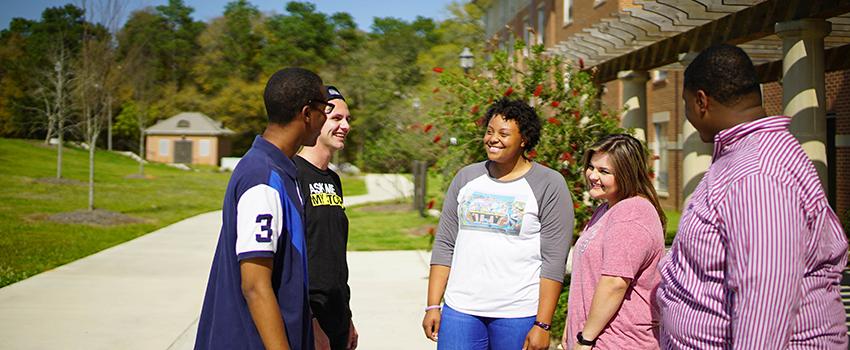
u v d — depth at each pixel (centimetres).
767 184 191
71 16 2450
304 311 238
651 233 286
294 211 237
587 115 650
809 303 199
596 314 285
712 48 216
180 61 6612
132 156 4925
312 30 6506
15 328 604
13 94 5075
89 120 1923
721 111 213
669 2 705
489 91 659
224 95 6122
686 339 215
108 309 686
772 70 1117
